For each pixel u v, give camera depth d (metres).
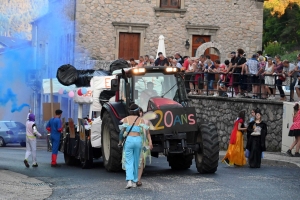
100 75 18.80
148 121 12.95
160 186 12.66
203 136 14.56
